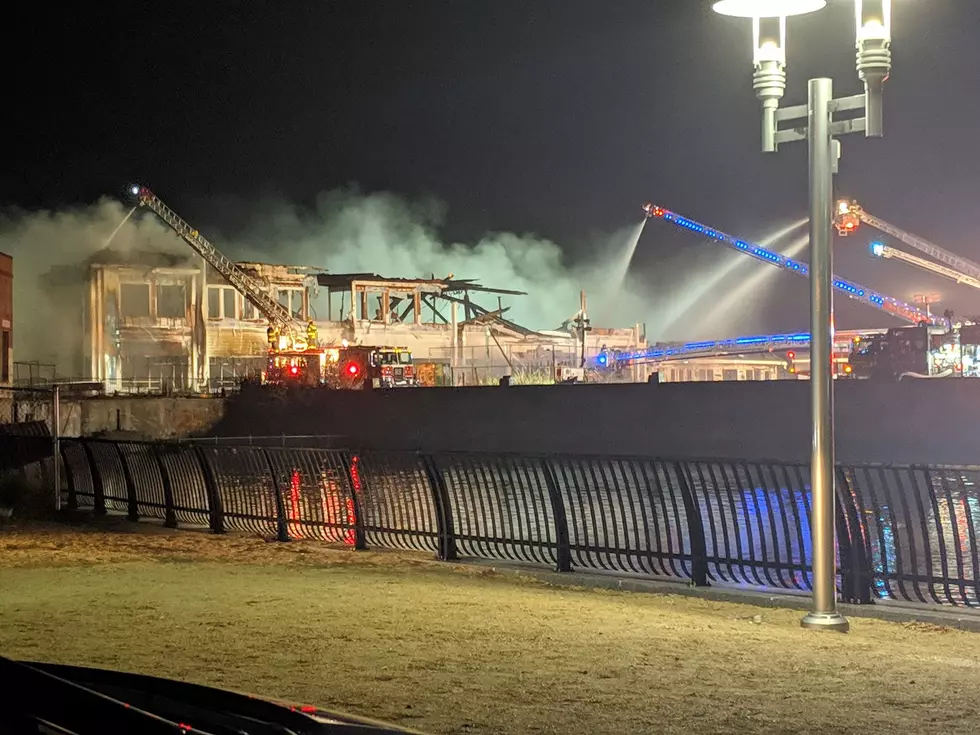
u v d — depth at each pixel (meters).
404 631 10.19
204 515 21.11
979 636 11.14
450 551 16.36
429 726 6.77
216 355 94.25
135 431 61.16
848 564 12.72
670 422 58.56
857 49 11.05
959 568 12.31
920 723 7.05
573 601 12.64
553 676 8.31
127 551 17.08
